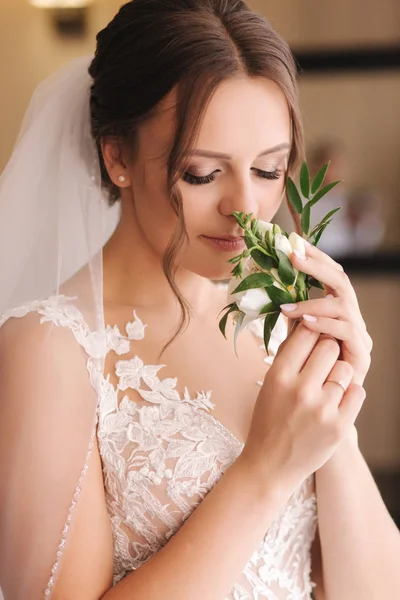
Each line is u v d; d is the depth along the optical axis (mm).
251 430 1226
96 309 1301
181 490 1292
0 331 1248
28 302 1283
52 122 1405
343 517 1403
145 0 1316
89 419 1228
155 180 1311
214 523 1174
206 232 1301
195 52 1231
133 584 1160
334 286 1203
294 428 1186
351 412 1191
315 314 1199
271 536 1374
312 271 1188
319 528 1429
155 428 1316
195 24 1250
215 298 1556
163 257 1301
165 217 1321
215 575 1154
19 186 1408
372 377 4066
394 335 4039
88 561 1190
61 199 1377
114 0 3846
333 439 1187
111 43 1339
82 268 1343
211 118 1230
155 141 1290
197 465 1308
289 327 1389
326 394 1187
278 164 1309
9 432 1182
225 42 1239
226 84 1229
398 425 4062
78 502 1192
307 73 3389
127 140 1334
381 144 3797
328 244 3557
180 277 1462
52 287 1375
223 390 1408
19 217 1408
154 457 1298
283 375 1200
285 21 3805
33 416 1180
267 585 1354
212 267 1335
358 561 1393
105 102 1343
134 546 1298
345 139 3816
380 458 4090
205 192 1282
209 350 1456
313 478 1446
